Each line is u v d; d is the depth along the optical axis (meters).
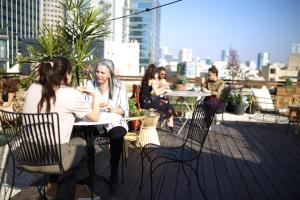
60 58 2.48
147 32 102.38
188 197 3.08
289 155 4.69
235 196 3.15
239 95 8.98
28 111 2.41
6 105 4.54
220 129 6.56
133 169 3.81
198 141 3.09
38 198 2.94
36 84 2.47
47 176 3.10
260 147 5.14
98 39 5.02
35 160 2.35
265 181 3.58
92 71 4.74
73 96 2.43
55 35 4.84
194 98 6.46
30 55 4.78
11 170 3.58
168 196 3.09
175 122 6.96
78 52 4.64
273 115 9.05
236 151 4.84
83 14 4.88
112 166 3.27
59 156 2.33
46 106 2.36
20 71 6.06
